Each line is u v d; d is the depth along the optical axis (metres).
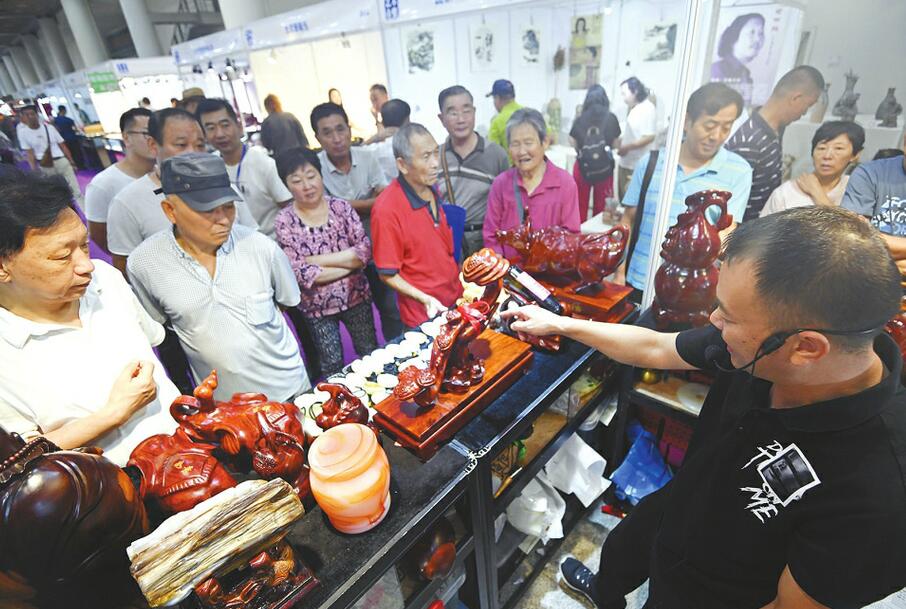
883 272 0.49
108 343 0.98
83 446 0.82
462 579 1.10
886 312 0.50
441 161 2.20
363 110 2.54
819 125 1.19
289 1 5.85
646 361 1.01
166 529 0.57
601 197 1.80
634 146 1.63
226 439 0.73
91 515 0.53
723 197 1.13
